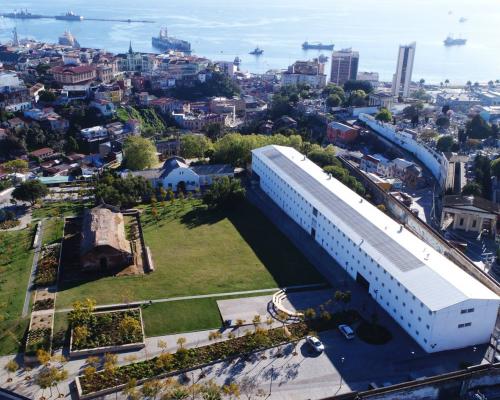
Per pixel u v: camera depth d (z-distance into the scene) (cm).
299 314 11794
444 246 14575
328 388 9594
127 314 11588
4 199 19100
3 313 11538
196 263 14150
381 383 9712
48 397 9212
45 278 13000
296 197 16662
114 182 18575
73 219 16862
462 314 10456
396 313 11625
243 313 11844
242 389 9494
